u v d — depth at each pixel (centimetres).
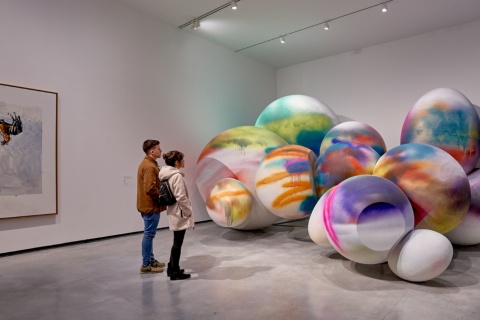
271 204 436
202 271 327
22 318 230
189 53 609
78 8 457
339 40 643
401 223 276
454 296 260
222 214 438
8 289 283
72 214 443
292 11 527
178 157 305
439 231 330
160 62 560
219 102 665
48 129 421
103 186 477
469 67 559
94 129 470
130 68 517
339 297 260
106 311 239
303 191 422
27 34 407
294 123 568
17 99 396
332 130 514
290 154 438
